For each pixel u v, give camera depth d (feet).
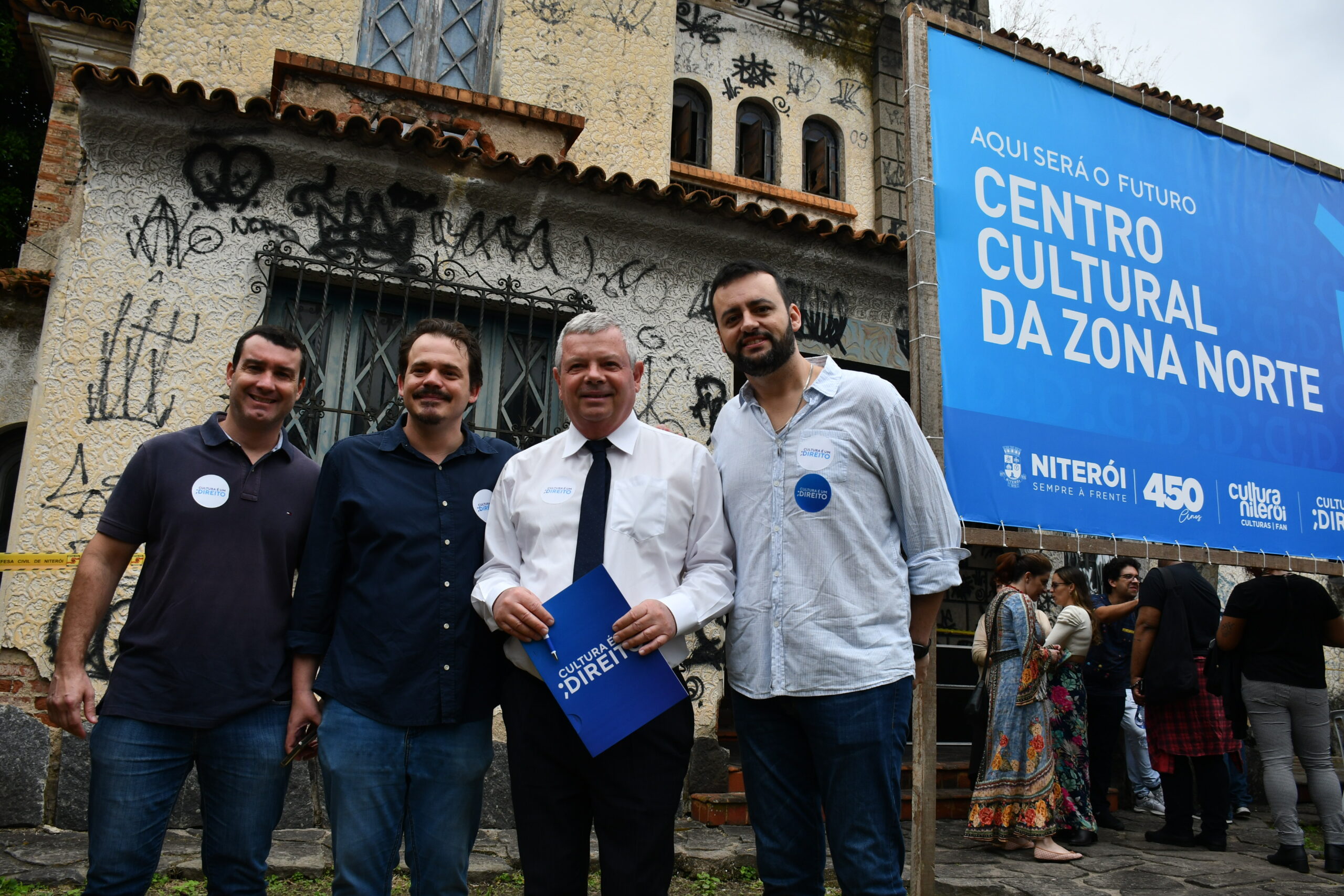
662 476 8.39
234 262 17.15
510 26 26.37
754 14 33.40
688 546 8.46
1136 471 14.84
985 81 15.06
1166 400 15.44
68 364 16.02
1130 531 14.55
